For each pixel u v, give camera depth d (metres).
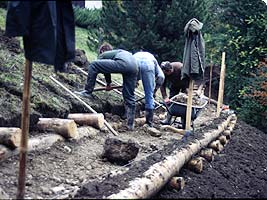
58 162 5.24
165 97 8.20
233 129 9.87
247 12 13.08
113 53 7.57
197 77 6.29
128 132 7.62
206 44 13.89
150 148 6.51
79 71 9.74
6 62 7.82
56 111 6.69
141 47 13.12
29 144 5.26
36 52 3.32
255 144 9.05
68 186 4.48
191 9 13.31
